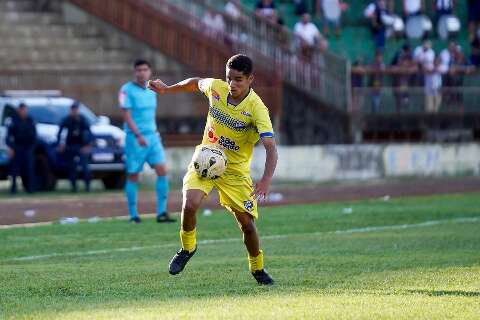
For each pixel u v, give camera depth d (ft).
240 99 84.48
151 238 130.00
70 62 271.90
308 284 87.35
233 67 82.84
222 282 89.40
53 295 83.15
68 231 138.72
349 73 259.39
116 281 90.74
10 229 142.00
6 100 226.17
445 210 169.27
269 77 255.29
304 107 258.78
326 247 117.29
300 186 231.09
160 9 271.69
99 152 220.84
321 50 259.19
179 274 94.68
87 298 81.20
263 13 273.33
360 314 70.38
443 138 270.46
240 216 86.63
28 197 202.90
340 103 259.80
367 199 196.13
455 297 78.74
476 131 275.18
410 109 266.16
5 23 276.00
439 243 120.57
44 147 219.41
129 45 275.59
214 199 192.13
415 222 149.89
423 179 254.68
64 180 252.62
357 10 313.73
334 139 259.39
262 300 77.66
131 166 151.43
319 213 164.86
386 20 306.14
